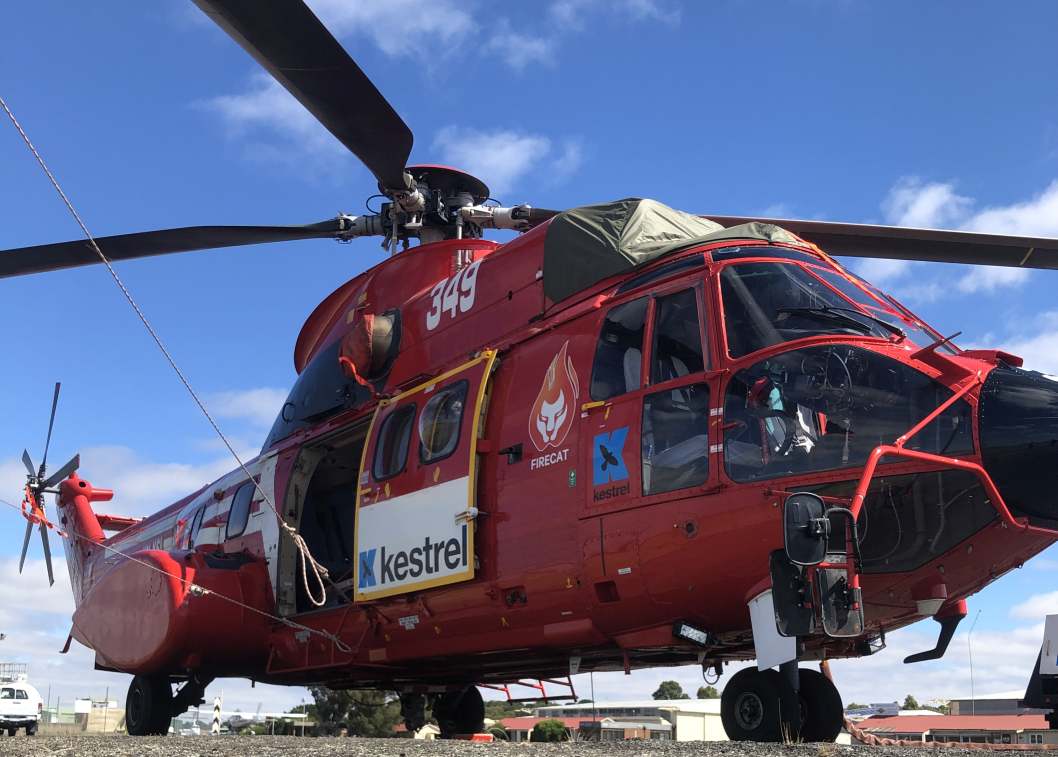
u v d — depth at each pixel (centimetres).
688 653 894
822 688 805
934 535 681
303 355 1348
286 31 736
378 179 1088
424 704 1372
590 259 891
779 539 676
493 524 881
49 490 1944
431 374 1023
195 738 830
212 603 1160
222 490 1395
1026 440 641
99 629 1285
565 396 844
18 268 1161
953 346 767
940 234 1036
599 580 784
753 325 747
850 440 681
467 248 1148
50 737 897
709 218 1077
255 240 1223
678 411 755
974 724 4225
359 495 1038
